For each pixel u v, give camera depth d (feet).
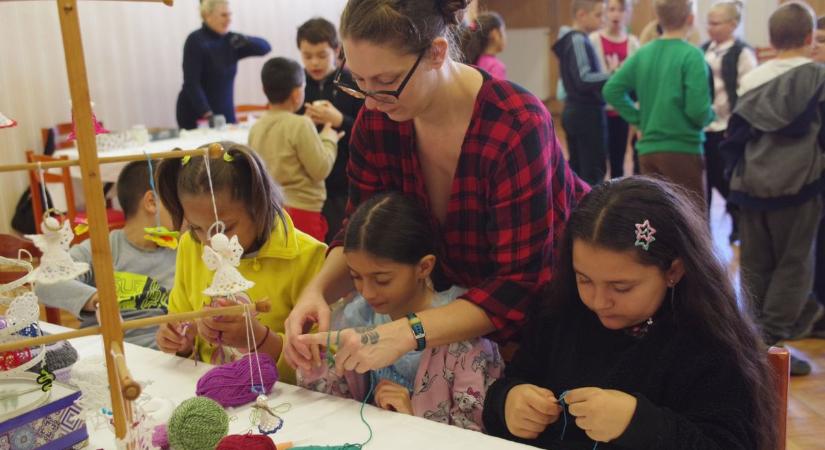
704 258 3.78
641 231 3.64
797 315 9.17
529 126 4.07
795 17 8.52
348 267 4.69
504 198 4.11
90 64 15.60
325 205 10.00
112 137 11.59
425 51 3.78
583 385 4.08
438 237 4.68
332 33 10.07
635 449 3.41
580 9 13.56
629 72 11.10
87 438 3.48
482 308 4.11
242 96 18.38
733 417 3.57
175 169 4.73
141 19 16.14
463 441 3.48
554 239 4.42
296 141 9.10
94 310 5.76
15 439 3.13
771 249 9.19
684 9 10.47
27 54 14.37
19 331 3.29
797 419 7.64
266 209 4.75
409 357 4.50
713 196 17.16
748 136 8.90
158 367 4.51
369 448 3.45
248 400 3.95
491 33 12.58
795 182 8.61
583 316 4.19
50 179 12.04
